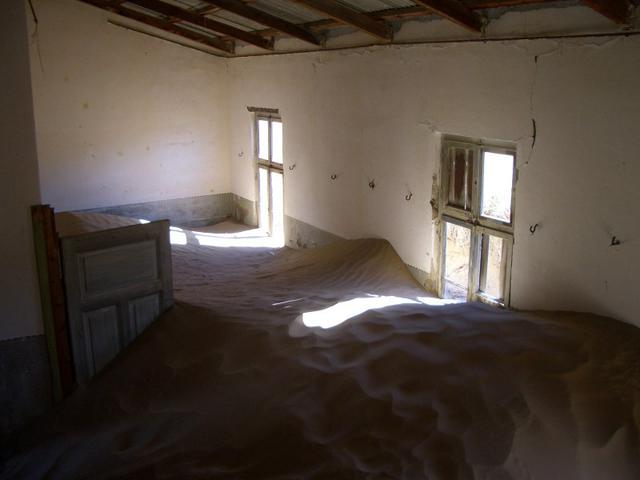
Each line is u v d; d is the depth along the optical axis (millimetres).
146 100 11086
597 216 4961
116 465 4121
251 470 3768
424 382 4301
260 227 11719
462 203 6516
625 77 4590
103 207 11062
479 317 5234
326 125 8711
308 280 7473
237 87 11406
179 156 11680
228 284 7719
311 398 4398
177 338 5605
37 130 10180
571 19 4941
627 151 4656
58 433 4758
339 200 8656
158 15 10477
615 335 4637
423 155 6871
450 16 5648
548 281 5492
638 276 4691
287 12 7934
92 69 10445
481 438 3703
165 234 5816
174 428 4438
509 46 5543
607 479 3389
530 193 5539
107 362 5562
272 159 10875
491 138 5902
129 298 5656
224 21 9594
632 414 3730
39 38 9875
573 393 3939
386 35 7055
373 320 5445
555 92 5168
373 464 3643
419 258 7184
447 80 6348
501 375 4211
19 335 5000
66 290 5156
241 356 5156
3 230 4773
